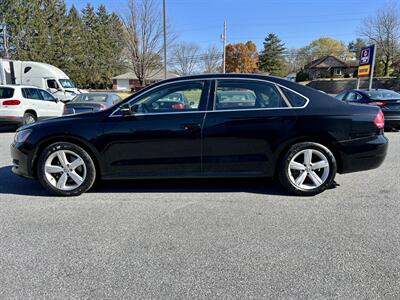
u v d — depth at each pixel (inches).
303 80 2372.0
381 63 1884.8
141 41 1229.7
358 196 155.0
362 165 152.8
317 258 99.3
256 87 153.0
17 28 1590.8
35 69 729.6
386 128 378.0
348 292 82.7
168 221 128.0
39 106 415.2
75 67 1923.0
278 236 114.3
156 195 159.2
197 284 87.0
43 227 123.0
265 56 2751.0
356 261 97.3
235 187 170.7
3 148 284.4
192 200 151.7
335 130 148.1
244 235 115.3
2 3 1565.0
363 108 152.4
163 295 82.6
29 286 86.5
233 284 86.9
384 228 119.7
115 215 134.3
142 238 113.7
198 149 150.9
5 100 378.9
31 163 155.3
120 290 84.7
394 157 239.8
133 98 154.2
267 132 148.9
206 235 115.6
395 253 101.7
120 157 152.9
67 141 154.5
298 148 150.7
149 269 94.4
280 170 154.2
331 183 154.5
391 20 1754.4
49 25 1793.8
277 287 85.3
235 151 151.1
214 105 151.6
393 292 82.4
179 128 149.4
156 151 151.8
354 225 122.6
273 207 141.9
